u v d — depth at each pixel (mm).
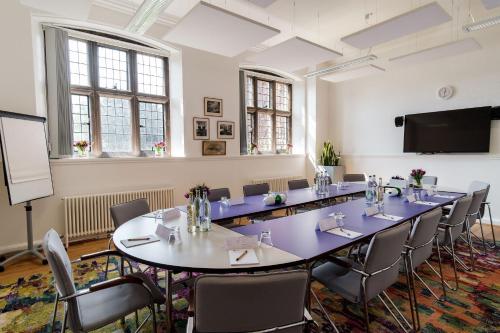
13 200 3018
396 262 1847
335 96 7094
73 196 3873
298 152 7254
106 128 4555
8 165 3002
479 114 4809
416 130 5598
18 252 3561
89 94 4355
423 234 2104
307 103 7086
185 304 2432
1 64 3361
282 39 5508
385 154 6164
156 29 4527
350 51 6137
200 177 5164
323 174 4699
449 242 2699
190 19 3012
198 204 2244
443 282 2574
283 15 4480
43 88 3871
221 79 5348
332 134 7199
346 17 4551
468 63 4969
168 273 1779
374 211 2711
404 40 5535
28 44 3521
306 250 1737
